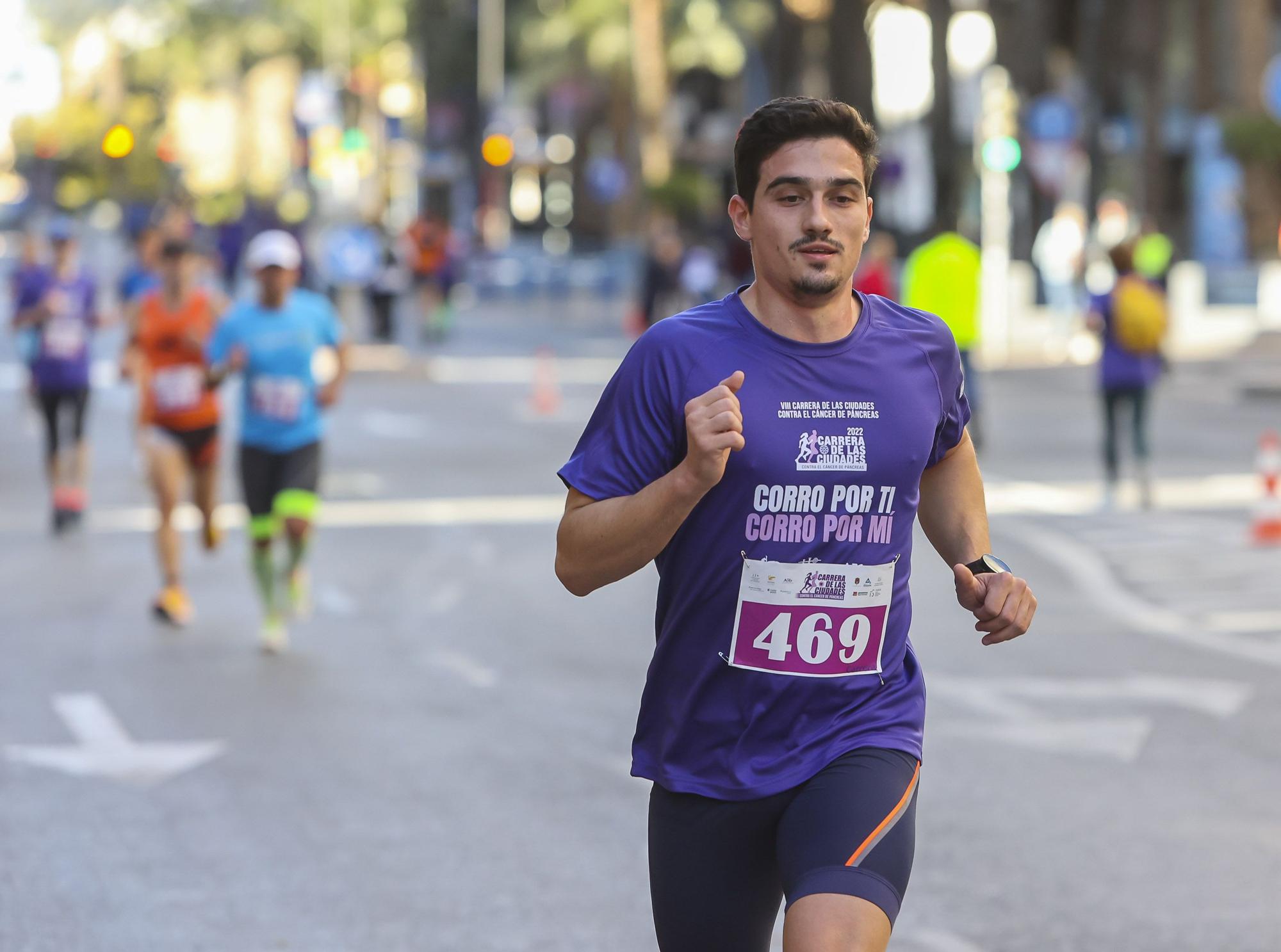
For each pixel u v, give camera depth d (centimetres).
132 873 1752
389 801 1991
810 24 13188
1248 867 1748
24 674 2645
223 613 3127
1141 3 11819
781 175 1010
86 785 2069
